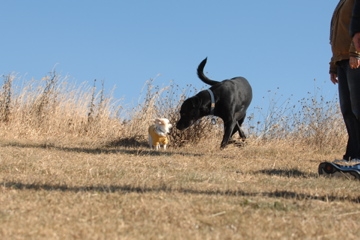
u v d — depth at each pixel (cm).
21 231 427
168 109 1584
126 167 865
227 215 506
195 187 662
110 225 455
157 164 931
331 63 910
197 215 502
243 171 882
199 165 946
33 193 590
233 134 1568
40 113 1712
